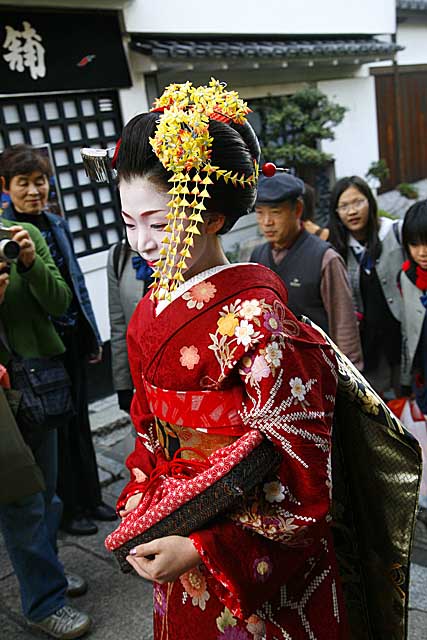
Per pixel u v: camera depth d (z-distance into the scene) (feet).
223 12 19.61
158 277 3.85
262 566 3.73
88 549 9.79
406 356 10.19
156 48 15.93
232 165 3.63
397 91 36.04
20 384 7.79
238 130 3.79
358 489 4.57
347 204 10.72
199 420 3.82
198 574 4.05
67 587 8.07
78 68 14.48
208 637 4.09
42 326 8.01
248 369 3.58
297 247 9.22
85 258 15.30
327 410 3.83
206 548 3.59
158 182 3.58
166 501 3.74
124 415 14.67
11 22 13.06
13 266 7.79
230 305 3.69
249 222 22.63
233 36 20.89
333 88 25.98
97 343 10.07
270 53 19.36
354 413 4.33
